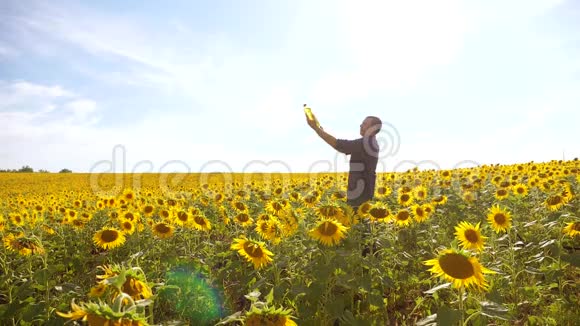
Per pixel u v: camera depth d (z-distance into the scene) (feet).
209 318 15.28
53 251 24.41
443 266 10.16
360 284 13.37
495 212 18.10
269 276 16.11
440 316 9.52
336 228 14.40
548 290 16.14
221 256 20.86
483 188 38.65
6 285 17.53
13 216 29.91
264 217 18.81
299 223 17.48
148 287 7.84
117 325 5.98
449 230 27.17
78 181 133.90
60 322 11.25
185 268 18.29
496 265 15.52
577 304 14.84
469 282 10.07
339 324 13.64
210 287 16.79
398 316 15.65
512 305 14.38
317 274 13.55
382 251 18.89
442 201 29.27
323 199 30.86
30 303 14.26
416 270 19.98
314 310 13.91
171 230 20.89
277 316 8.19
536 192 32.07
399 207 30.76
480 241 13.35
